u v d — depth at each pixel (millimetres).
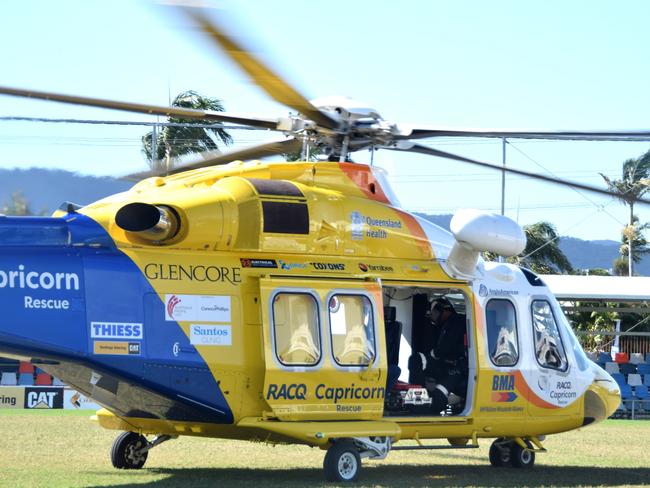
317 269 26484
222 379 25109
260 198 25922
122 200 25281
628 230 141000
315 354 25828
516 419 29828
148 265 24609
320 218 26703
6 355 23562
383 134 26219
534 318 30766
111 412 26406
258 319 25609
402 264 28188
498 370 29391
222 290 25281
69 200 25234
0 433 36594
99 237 24312
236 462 30250
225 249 25625
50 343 23281
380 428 26234
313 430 25188
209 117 24234
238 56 16750
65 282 23641
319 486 24672
